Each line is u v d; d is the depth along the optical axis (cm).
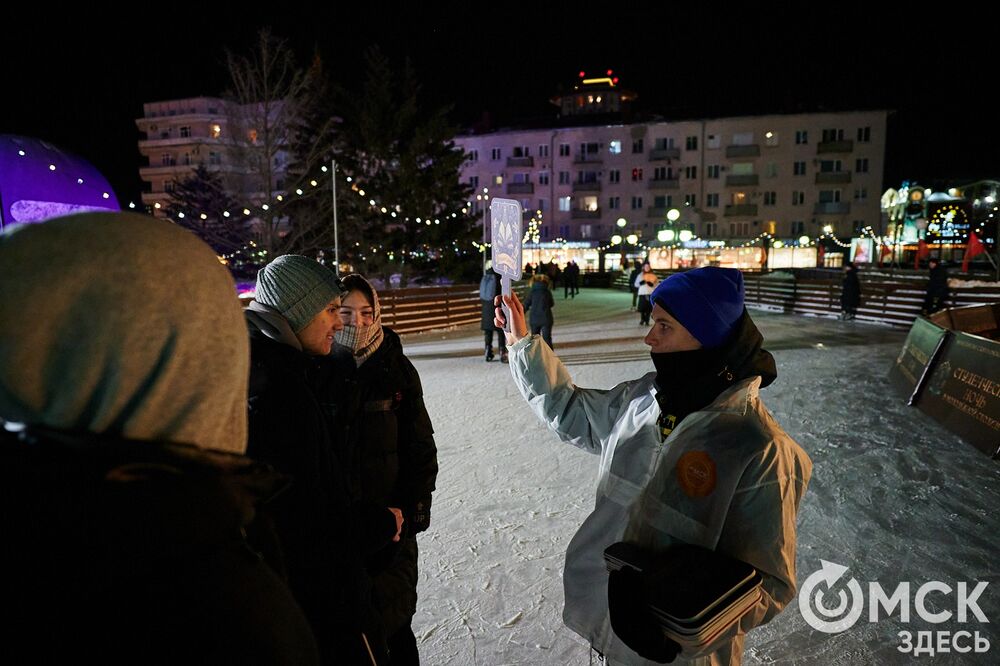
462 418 688
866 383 871
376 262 2431
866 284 1720
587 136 4941
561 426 190
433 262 2591
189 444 57
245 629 54
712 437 133
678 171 4819
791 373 952
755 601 121
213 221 2405
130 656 48
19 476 47
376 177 2453
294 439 126
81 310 52
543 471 505
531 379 191
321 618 123
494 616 295
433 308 1598
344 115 2442
